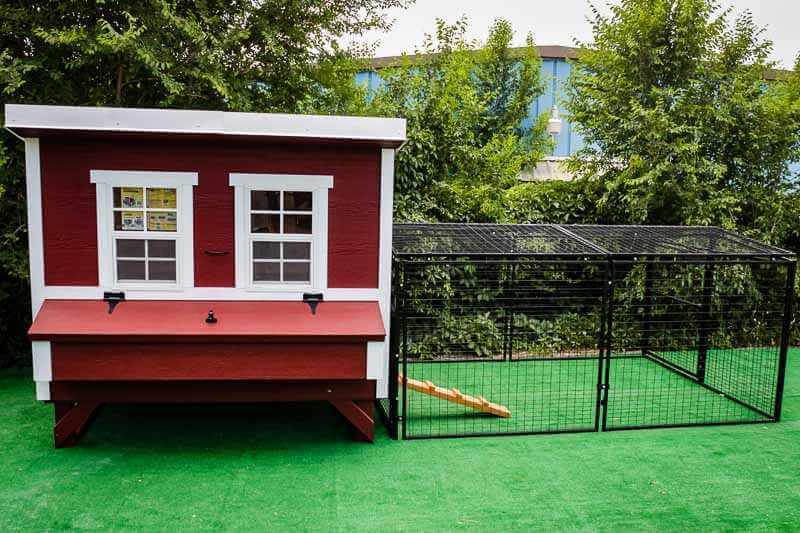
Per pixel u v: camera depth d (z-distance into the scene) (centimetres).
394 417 599
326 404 691
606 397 629
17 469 520
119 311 545
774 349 965
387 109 972
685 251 723
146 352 527
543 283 941
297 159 567
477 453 571
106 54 816
